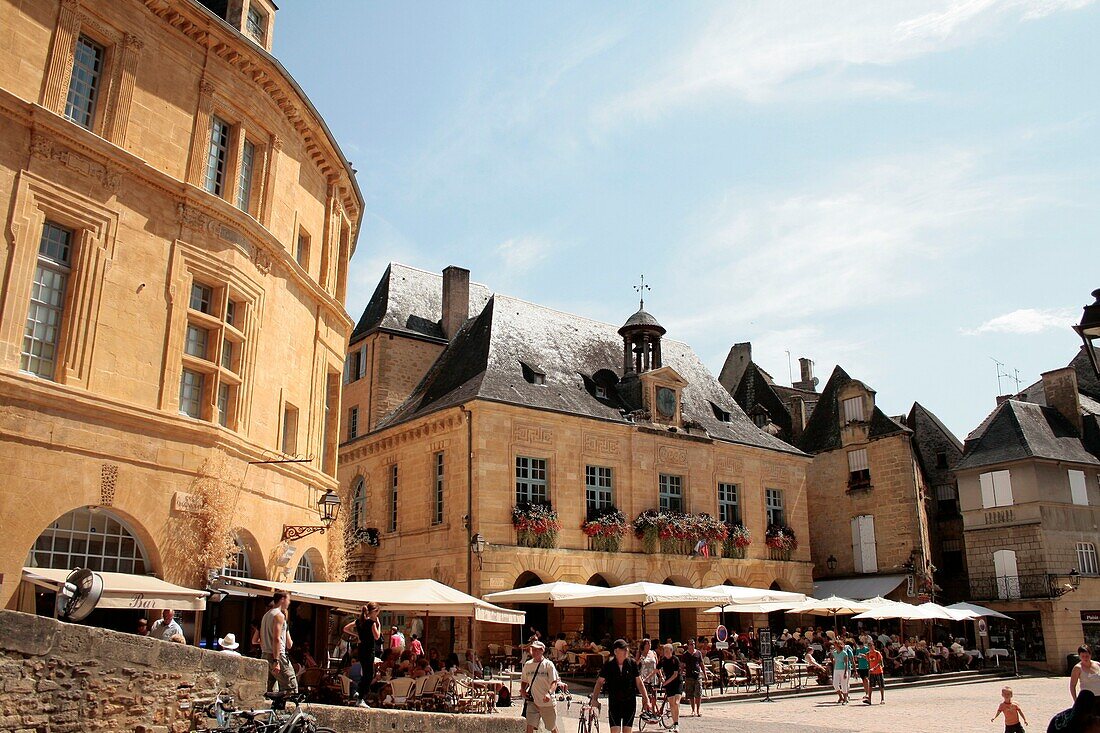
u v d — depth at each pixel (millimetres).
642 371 35000
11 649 7617
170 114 15922
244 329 17141
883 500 39719
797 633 34250
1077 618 35938
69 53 14258
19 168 13242
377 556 32281
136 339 14680
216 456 15688
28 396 12805
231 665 9773
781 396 50156
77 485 13383
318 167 21156
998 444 38656
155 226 15281
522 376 31844
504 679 23688
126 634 8633
